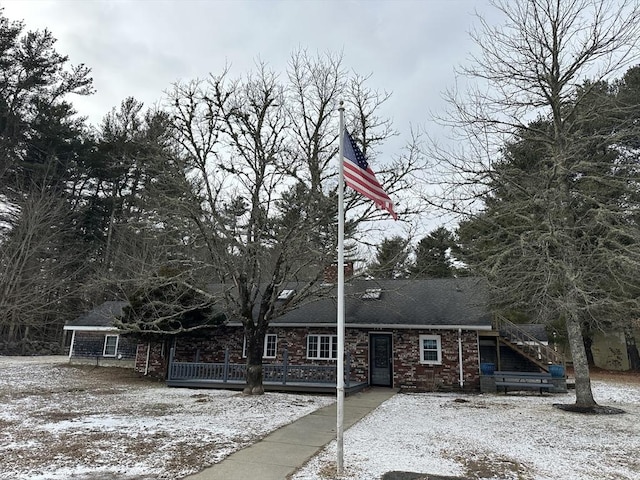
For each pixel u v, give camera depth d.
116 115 37.69
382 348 19.58
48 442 8.34
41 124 33.41
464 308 19.16
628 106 12.88
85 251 33.47
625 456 8.01
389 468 6.94
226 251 14.51
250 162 14.96
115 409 12.27
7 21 33.91
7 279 27.22
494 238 14.96
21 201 29.48
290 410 12.46
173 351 18.67
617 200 13.72
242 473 6.64
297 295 15.47
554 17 13.84
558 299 11.81
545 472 6.97
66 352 35.25
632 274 12.17
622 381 22.47
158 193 15.07
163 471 6.66
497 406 13.87
